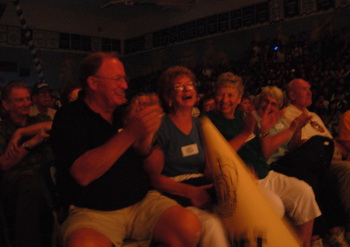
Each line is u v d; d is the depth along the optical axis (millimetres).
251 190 1479
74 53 15727
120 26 17031
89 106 1525
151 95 2174
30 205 1933
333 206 2566
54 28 15164
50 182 1594
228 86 2172
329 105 6910
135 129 1308
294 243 1431
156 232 1445
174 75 1814
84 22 15977
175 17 14859
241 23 12656
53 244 1601
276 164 2559
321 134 2719
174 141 1754
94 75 1496
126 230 1533
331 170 2643
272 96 2285
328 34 10227
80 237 1285
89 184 1443
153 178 1679
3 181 2008
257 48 11336
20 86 2129
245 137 1978
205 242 1530
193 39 14234
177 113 1812
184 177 1761
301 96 2674
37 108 3422
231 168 1515
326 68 8602
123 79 1541
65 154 1398
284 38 11469
